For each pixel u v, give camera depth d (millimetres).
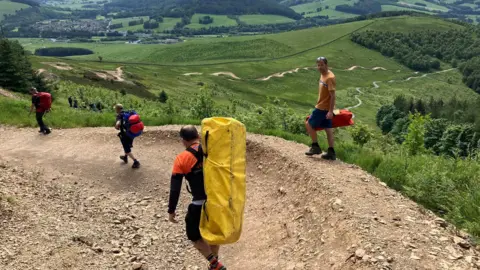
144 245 7070
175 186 4781
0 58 47594
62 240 6441
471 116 83062
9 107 19562
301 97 155125
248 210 8320
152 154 12148
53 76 99812
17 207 7355
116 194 9711
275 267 5828
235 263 6414
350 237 5512
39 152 12516
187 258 6719
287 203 7832
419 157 9906
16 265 5469
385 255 4914
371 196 6867
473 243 5426
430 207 7004
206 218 4555
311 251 5855
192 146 4895
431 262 4805
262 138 11641
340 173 8133
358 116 124188
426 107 113625
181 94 124062
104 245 6770
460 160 8875
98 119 17156
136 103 45250
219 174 4520
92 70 139250
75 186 9883
